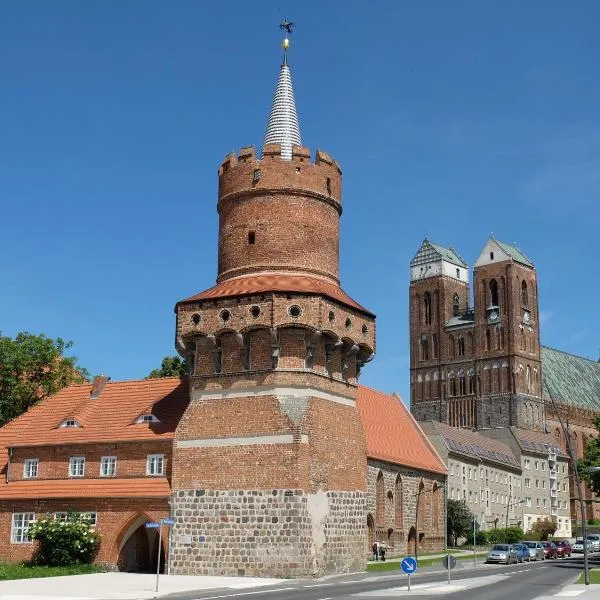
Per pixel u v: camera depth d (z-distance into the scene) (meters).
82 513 63.16
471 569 74.00
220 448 59.56
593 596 43.31
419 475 95.88
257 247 63.81
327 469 60.09
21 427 71.94
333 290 64.38
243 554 57.25
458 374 189.38
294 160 65.31
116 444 64.88
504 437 155.00
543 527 142.25
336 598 40.94
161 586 49.50
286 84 69.81
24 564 63.25
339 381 63.25
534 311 189.38
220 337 61.34
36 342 90.31
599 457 90.88
